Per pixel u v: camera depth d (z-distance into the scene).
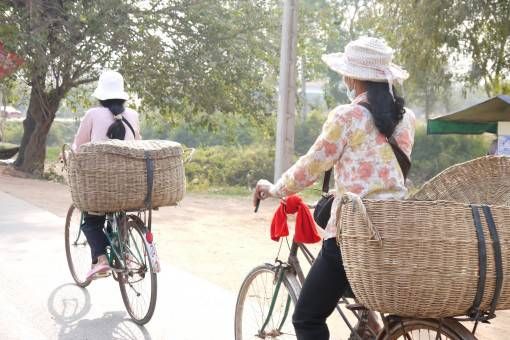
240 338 4.10
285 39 11.40
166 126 24.38
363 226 2.63
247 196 17.58
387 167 3.06
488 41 16.23
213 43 20.48
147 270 5.15
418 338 2.97
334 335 5.11
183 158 5.56
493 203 3.07
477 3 15.40
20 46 18.52
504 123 10.60
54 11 20.22
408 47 16.39
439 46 16.25
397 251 2.59
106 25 19.30
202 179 29.06
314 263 3.18
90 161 4.95
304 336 3.19
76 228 6.30
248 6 20.97
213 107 21.11
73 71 21.05
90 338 4.91
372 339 3.35
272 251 8.72
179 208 13.10
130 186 5.02
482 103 11.94
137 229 5.20
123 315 5.47
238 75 20.89
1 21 18.91
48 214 10.36
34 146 22.05
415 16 15.91
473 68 16.55
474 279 2.55
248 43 21.02
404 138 3.12
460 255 2.55
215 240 9.43
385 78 3.08
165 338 4.96
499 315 6.06
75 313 5.48
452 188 3.14
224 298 6.04
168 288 6.34
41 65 19.33
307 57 22.48
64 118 63.62
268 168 31.19
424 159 37.59
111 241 5.49
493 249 2.57
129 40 19.75
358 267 2.68
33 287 6.18
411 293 2.59
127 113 5.62
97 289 6.18
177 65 20.44
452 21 15.59
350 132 3.05
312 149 3.11
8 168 21.22
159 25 20.25
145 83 20.31
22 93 24.83
